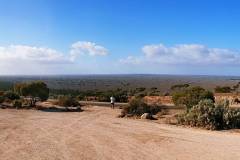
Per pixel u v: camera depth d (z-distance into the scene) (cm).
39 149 1402
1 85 9600
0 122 2286
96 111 3412
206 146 1475
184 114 2372
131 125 2206
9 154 1310
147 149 1411
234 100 4841
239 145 1505
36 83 4088
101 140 1612
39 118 2603
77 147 1445
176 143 1542
